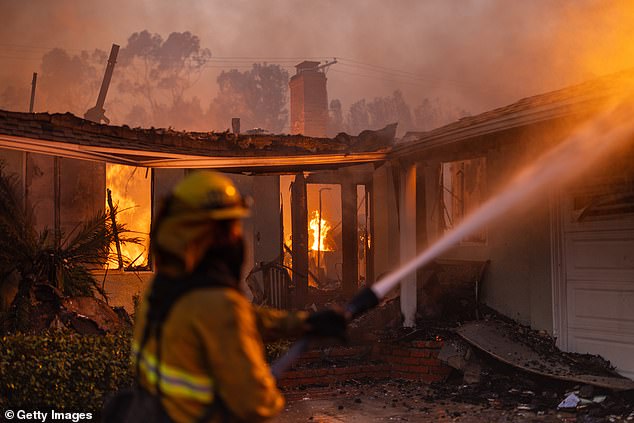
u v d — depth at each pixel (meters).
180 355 2.42
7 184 9.26
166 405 2.45
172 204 2.55
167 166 11.45
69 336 7.38
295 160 11.51
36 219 10.40
